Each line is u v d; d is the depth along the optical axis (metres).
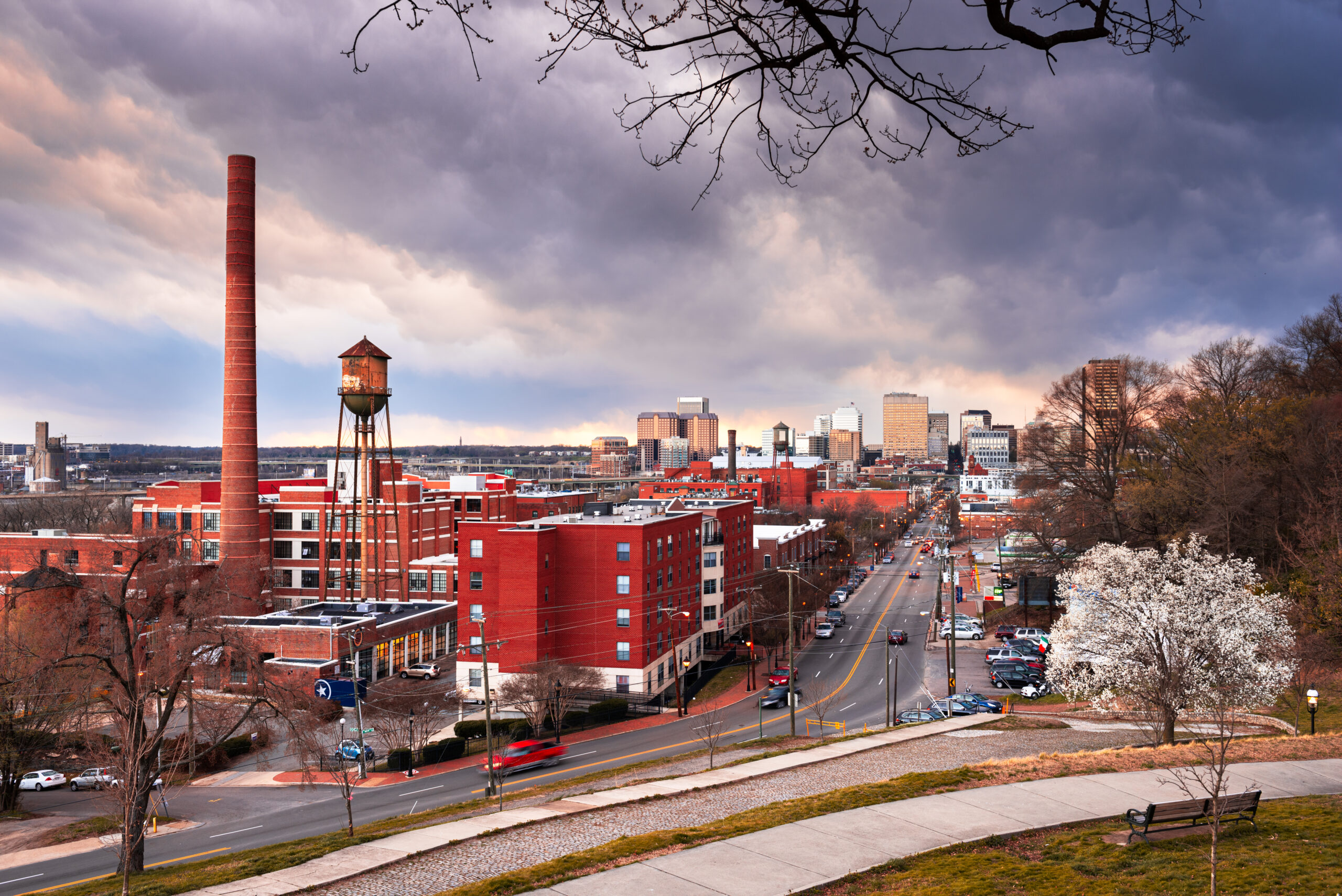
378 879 18.23
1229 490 57.69
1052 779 23.66
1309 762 24.77
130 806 26.09
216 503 89.94
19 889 33.31
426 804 42.69
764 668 77.75
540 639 64.69
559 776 46.34
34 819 44.44
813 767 28.88
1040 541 82.50
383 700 60.41
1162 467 75.06
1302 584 46.66
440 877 18.19
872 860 17.08
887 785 23.25
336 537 92.75
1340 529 46.12
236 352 85.50
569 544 67.38
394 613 79.94
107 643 45.19
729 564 93.69
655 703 66.19
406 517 92.44
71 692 48.19
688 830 19.59
